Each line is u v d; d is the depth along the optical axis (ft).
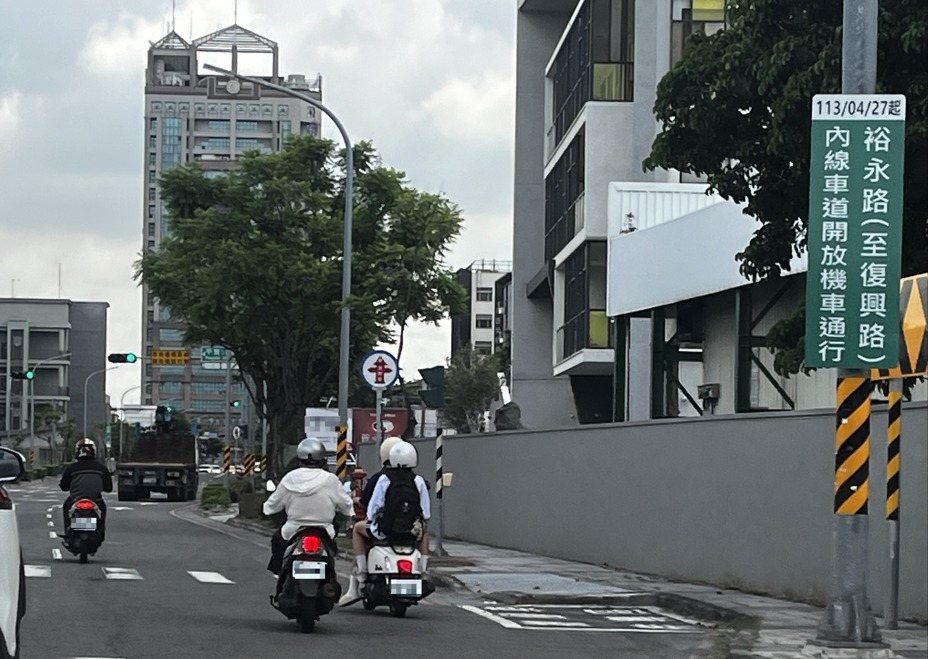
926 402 59.72
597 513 94.63
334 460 138.41
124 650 48.03
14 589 30.76
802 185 68.74
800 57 65.82
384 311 142.20
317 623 58.18
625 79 156.56
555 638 55.93
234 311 147.43
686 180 146.30
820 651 46.93
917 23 62.13
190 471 248.32
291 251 143.43
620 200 135.44
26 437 487.61
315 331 148.87
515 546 110.11
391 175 146.51
